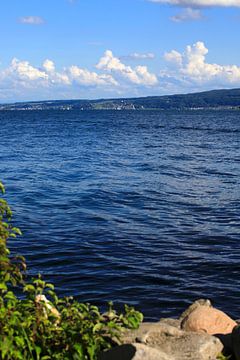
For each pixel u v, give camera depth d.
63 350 5.45
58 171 32.94
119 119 141.12
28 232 16.78
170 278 12.84
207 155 44.72
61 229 17.36
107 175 31.17
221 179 30.08
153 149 50.47
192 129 90.81
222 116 175.38
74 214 19.80
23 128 93.38
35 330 5.35
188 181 29.06
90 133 77.44
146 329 6.25
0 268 5.26
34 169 33.81
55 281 12.46
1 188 5.77
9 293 5.38
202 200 23.25
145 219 19.23
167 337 6.17
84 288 12.08
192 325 7.09
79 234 16.73
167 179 29.73
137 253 14.86
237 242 16.25
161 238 16.53
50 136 70.19
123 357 5.37
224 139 66.06
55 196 23.61
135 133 77.75
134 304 11.29
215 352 6.02
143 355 5.29
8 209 5.68
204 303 8.02
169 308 11.15
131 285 12.32
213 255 14.81
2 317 5.10
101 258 14.27
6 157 41.72
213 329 7.06
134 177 30.39
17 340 5.06
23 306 5.43
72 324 5.64
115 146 53.94
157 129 90.06
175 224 18.52
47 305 6.05
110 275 12.94
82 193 24.41
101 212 20.30
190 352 5.85
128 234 16.92
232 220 19.31
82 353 5.38
